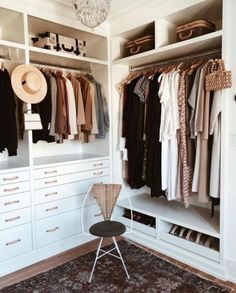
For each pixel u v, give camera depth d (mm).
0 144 2342
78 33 2918
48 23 2602
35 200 2508
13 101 2357
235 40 2037
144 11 2627
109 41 3031
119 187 2525
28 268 2412
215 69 2164
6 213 2314
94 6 1713
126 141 3057
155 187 2709
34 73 2400
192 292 2012
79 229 2879
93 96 2957
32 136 2562
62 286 2113
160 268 2359
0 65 2480
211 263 2291
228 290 2039
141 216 3057
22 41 2385
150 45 2748
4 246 2314
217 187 2205
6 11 2318
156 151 2668
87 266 2410
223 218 2184
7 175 2303
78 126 2904
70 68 3146
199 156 2312
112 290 2051
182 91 2428
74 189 2812
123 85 3092
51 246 2645
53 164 2627
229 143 2123
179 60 2748
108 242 2916
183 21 2605
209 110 2209
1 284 2168
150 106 2711
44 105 2588
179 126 2492
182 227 2701
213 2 2189
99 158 3035
